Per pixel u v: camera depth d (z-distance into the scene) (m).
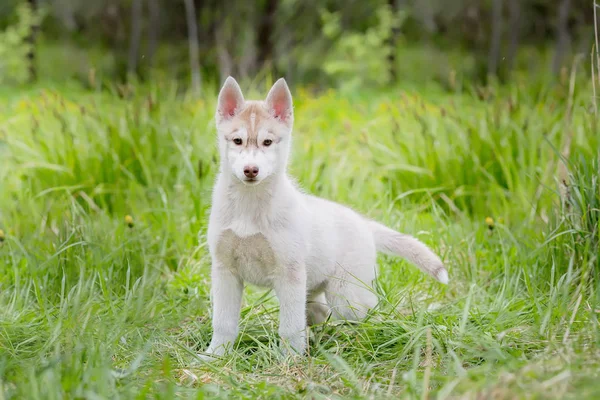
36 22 20.47
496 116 8.27
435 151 8.30
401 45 21.08
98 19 22.88
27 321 5.37
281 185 5.07
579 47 20.66
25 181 8.23
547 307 5.16
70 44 22.31
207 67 18.64
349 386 4.27
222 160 5.15
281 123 5.14
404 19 21.23
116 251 6.26
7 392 3.88
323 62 19.80
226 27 19.22
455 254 6.68
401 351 4.79
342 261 5.42
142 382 4.36
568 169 6.15
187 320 5.77
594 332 4.63
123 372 4.44
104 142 8.24
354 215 5.65
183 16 21.97
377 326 5.14
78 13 23.17
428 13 22.41
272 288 5.30
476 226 7.23
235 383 4.41
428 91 16.91
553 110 8.75
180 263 6.70
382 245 5.82
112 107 9.51
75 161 8.03
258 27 19.19
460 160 8.16
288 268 5.05
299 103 14.12
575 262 5.76
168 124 8.39
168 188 7.73
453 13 22.44
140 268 6.35
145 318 5.48
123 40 22.61
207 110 9.49
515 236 6.66
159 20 21.97
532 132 8.09
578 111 7.89
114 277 6.08
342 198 7.94
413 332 4.80
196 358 4.81
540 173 7.43
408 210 7.73
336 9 20.72
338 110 13.11
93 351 4.46
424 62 20.64
